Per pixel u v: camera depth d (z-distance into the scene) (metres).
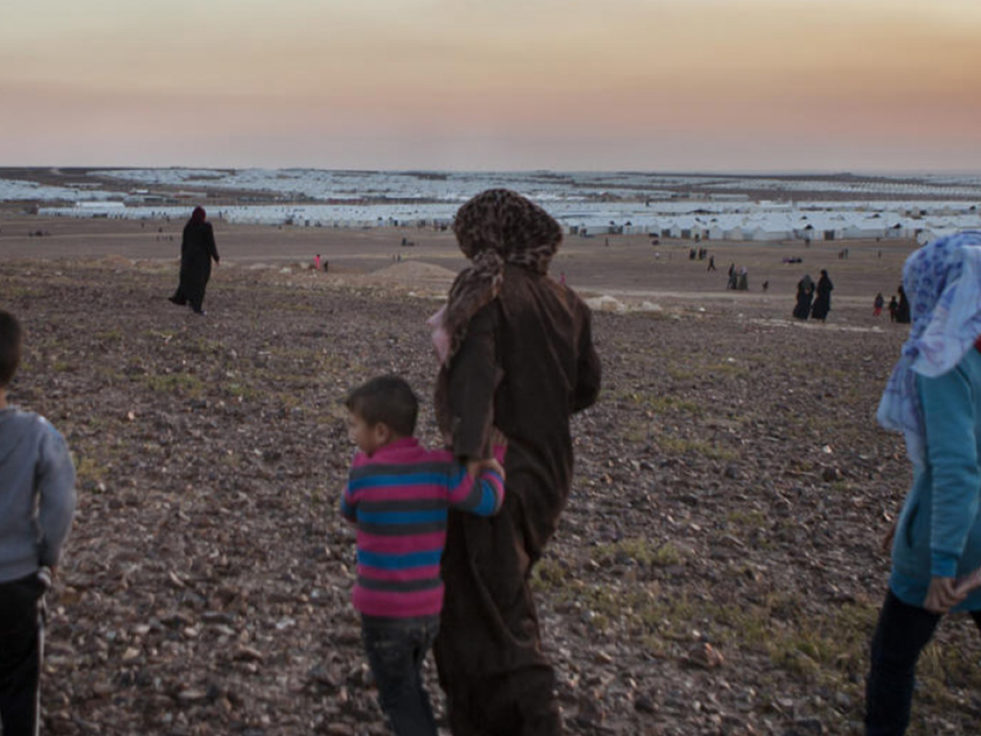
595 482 7.62
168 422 8.51
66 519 3.10
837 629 5.06
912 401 3.07
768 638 4.87
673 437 9.56
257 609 4.75
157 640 4.32
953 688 4.54
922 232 124.94
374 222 151.75
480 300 2.98
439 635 3.15
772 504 7.37
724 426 10.38
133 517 5.95
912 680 3.32
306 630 4.57
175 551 5.43
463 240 3.26
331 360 12.84
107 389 9.84
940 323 2.96
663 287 58.41
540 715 3.06
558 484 3.24
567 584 5.38
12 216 171.38
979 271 2.98
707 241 123.69
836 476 8.35
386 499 3.02
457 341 2.99
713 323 26.52
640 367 14.70
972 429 2.94
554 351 3.16
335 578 5.24
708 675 4.43
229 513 6.18
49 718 3.61
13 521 3.02
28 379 10.02
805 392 13.38
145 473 6.93
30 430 3.06
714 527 6.74
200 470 7.12
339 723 3.76
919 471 3.13
